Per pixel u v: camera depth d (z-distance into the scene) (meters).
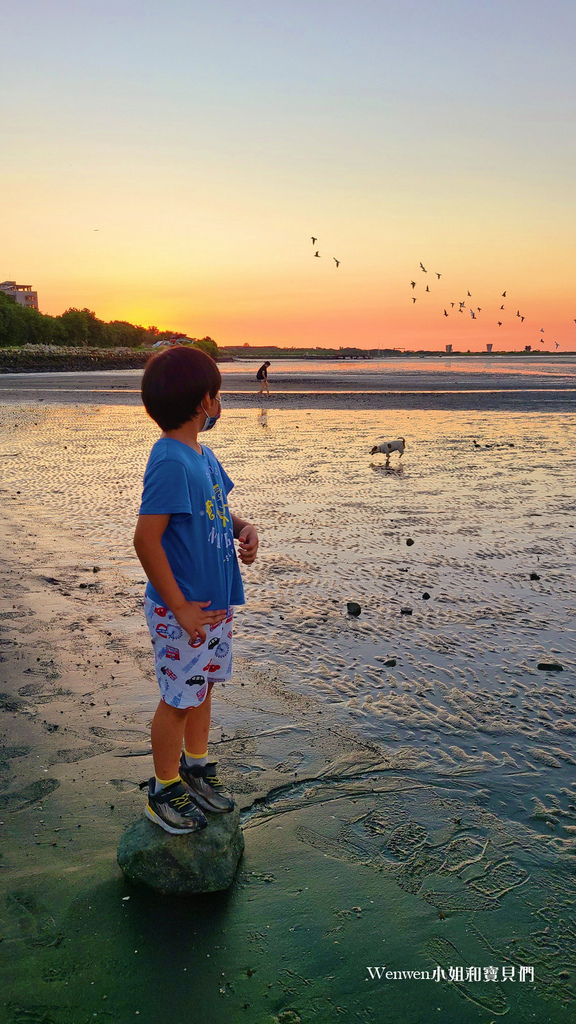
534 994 1.94
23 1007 1.85
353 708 3.54
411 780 2.94
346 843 2.55
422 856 2.48
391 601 5.07
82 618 4.68
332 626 4.61
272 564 5.93
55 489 8.97
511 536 6.80
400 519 7.46
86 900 2.24
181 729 2.41
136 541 2.20
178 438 2.34
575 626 4.63
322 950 2.07
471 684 3.81
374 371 64.12
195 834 2.39
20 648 4.16
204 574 2.29
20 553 6.16
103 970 1.98
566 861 2.46
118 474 10.11
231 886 2.32
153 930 2.13
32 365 77.25
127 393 31.77
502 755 3.13
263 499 8.42
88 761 3.01
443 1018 1.86
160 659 2.35
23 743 3.13
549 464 11.13
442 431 16.05
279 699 3.63
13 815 2.65
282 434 15.47
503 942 2.11
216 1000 1.89
